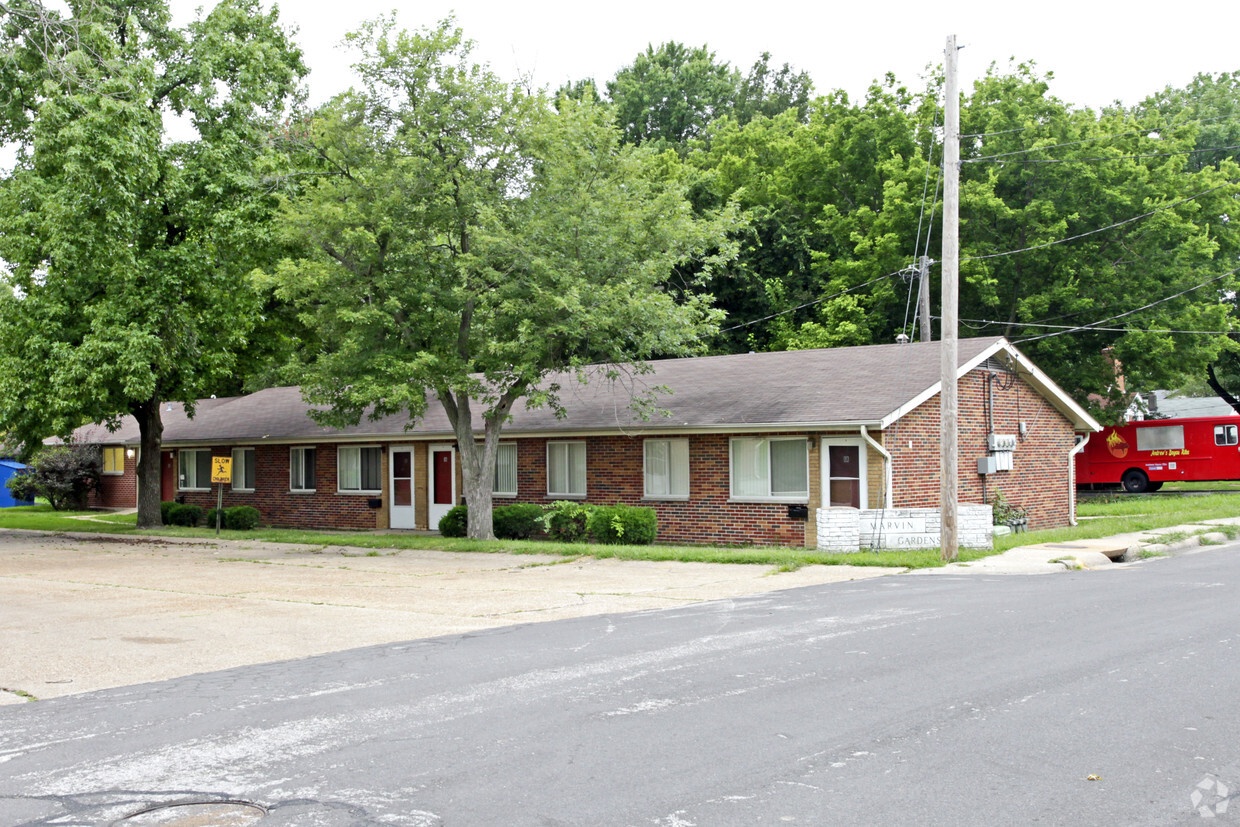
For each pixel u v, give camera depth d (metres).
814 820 5.18
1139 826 5.04
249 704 8.12
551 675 8.84
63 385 24.12
